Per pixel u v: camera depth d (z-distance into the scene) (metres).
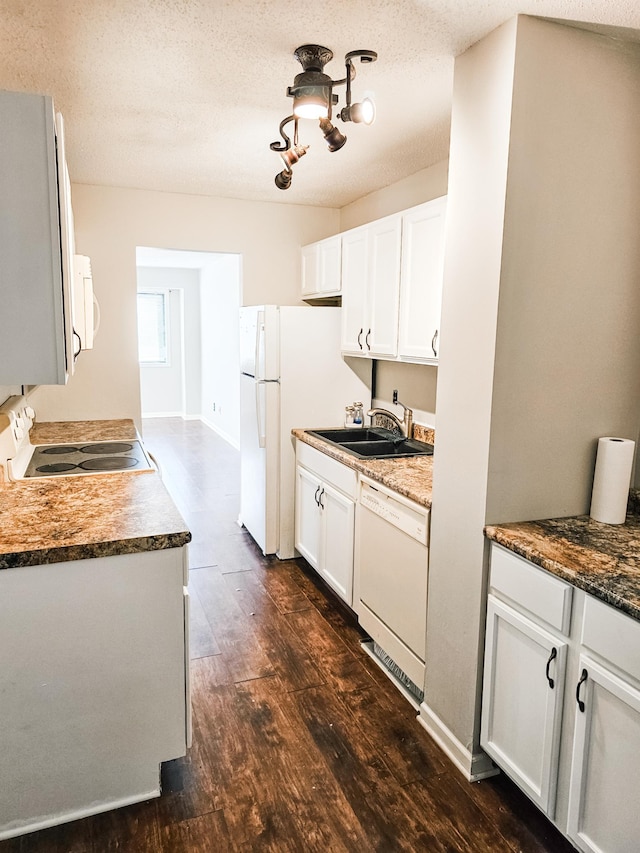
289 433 3.68
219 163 3.15
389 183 3.52
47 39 1.81
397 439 3.31
